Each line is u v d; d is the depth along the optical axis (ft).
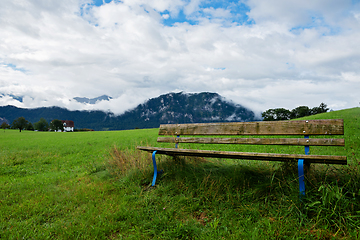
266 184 10.38
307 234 7.06
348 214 7.52
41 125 537.24
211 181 11.71
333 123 10.10
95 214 10.05
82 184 15.10
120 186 13.69
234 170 12.73
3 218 10.23
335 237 6.82
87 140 69.67
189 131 15.33
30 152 38.19
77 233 8.59
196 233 7.97
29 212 10.89
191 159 16.14
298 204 8.51
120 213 9.84
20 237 8.48
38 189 14.89
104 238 8.18
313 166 11.56
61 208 11.25
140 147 14.84
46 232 8.74
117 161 18.29
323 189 8.15
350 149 23.30
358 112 77.51
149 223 8.91
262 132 12.19
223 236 7.68
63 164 27.35
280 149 26.30
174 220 9.04
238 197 9.92
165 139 16.21
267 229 7.57
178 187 12.07
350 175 9.49
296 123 11.16
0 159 30.96
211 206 9.86
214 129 14.14
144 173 14.53
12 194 14.07
